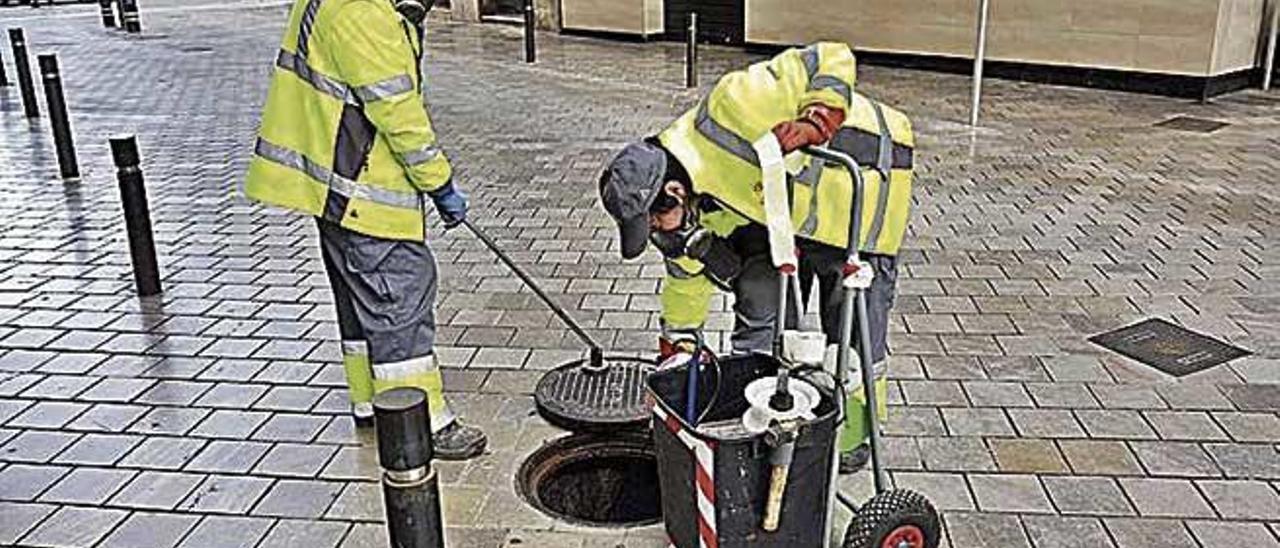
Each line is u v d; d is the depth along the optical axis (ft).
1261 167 23.13
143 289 15.87
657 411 8.31
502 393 12.40
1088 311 14.74
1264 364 12.92
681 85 36.29
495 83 37.17
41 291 16.16
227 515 10.03
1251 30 32.37
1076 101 31.60
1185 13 31.19
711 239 8.63
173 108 32.71
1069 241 17.99
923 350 13.43
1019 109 30.50
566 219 19.83
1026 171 23.08
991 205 20.34
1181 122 28.25
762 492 7.82
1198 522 9.61
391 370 10.65
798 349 8.26
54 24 57.36
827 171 8.69
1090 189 21.47
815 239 8.82
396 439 6.97
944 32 37.14
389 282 10.35
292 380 12.92
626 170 7.99
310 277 16.76
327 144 9.86
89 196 21.86
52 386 12.80
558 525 9.73
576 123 29.55
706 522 7.91
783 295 8.40
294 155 10.03
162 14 62.80
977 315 14.64
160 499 10.31
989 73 36.22
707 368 8.67
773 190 7.63
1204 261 16.84
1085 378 12.57
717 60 42.63
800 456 7.80
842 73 8.30
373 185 10.00
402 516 7.11
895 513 8.22
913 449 10.92
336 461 10.98
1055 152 24.91
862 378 8.57
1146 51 32.24
